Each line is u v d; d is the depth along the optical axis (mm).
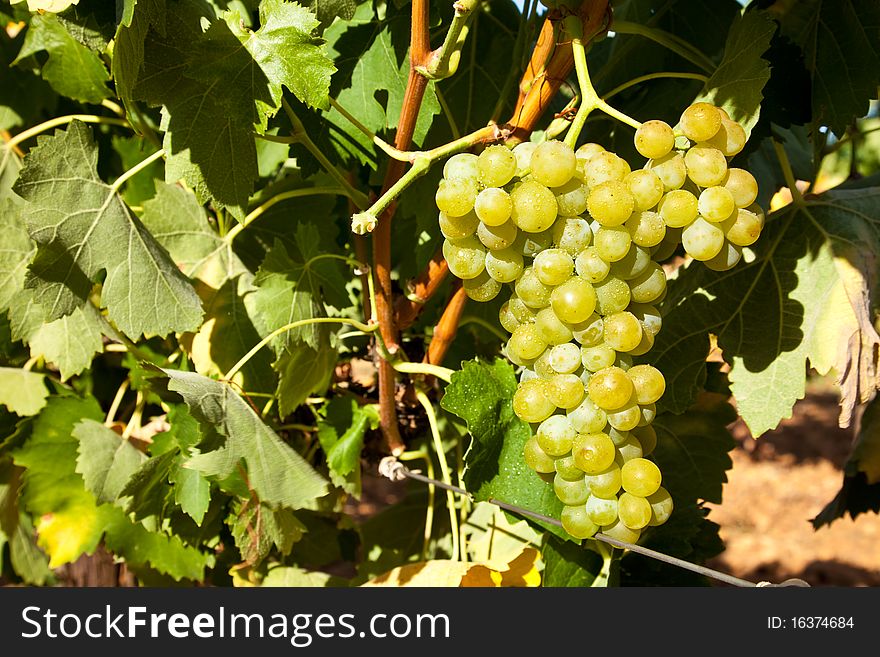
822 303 603
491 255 509
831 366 591
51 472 687
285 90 614
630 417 499
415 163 530
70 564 826
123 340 661
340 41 634
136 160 708
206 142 569
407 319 642
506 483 578
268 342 647
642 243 494
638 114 714
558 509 573
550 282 494
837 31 621
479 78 689
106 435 687
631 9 728
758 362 613
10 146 718
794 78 625
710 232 497
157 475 650
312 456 727
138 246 617
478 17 679
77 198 597
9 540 766
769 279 622
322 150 625
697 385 629
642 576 670
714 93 559
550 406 516
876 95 617
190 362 693
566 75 563
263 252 722
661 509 512
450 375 610
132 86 548
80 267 595
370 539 811
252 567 728
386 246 610
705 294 629
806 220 624
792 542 2398
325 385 673
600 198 480
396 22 634
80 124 606
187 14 585
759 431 604
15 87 733
